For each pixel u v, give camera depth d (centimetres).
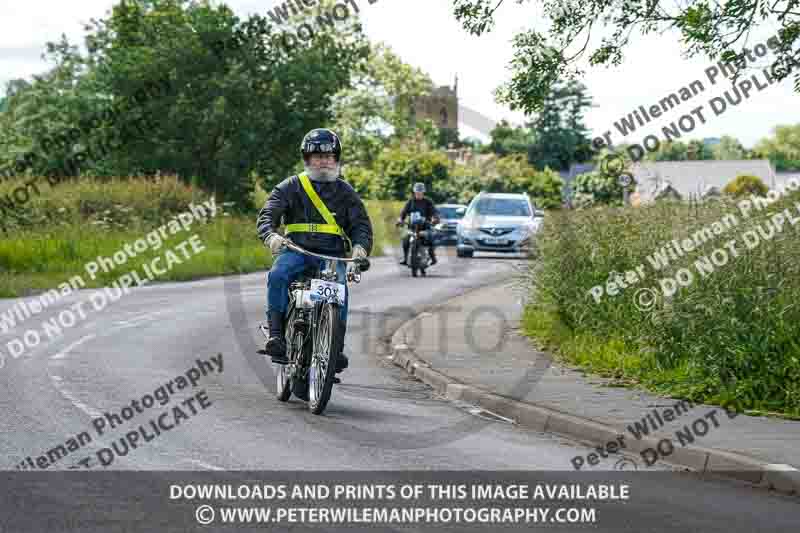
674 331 1408
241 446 999
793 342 1265
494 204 4403
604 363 1502
